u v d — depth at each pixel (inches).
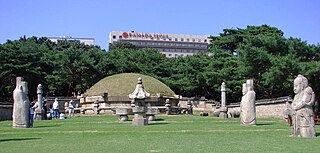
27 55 2172.7
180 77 2554.1
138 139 639.8
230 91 2183.8
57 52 2508.6
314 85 1610.5
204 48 6943.9
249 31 2623.0
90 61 2336.4
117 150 494.9
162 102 1817.2
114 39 6604.3
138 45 6648.6
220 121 1182.3
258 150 486.3
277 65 1603.1
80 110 1793.8
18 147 536.4
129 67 2559.1
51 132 778.2
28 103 932.6
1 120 1481.3
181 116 1502.2
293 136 666.2
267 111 1567.4
